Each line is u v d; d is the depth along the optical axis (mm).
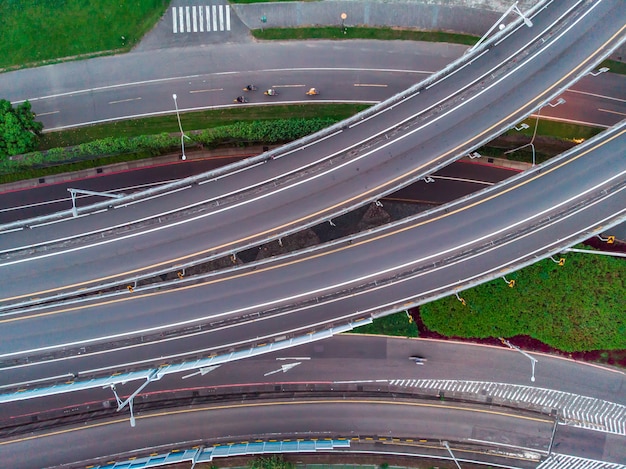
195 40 66688
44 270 57250
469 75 56531
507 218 56094
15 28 66125
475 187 66125
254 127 62188
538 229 55688
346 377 66062
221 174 57156
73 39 66375
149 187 66688
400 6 66188
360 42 66750
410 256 56312
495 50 56406
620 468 64562
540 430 65312
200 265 65000
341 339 65812
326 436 65438
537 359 65250
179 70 66688
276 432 65375
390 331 64688
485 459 65375
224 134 62125
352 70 66875
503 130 54719
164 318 57094
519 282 63500
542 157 66000
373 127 56844
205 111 66625
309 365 66062
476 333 64188
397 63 66812
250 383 66188
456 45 66562
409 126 56625
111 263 57125
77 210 56000
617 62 66312
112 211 57188
